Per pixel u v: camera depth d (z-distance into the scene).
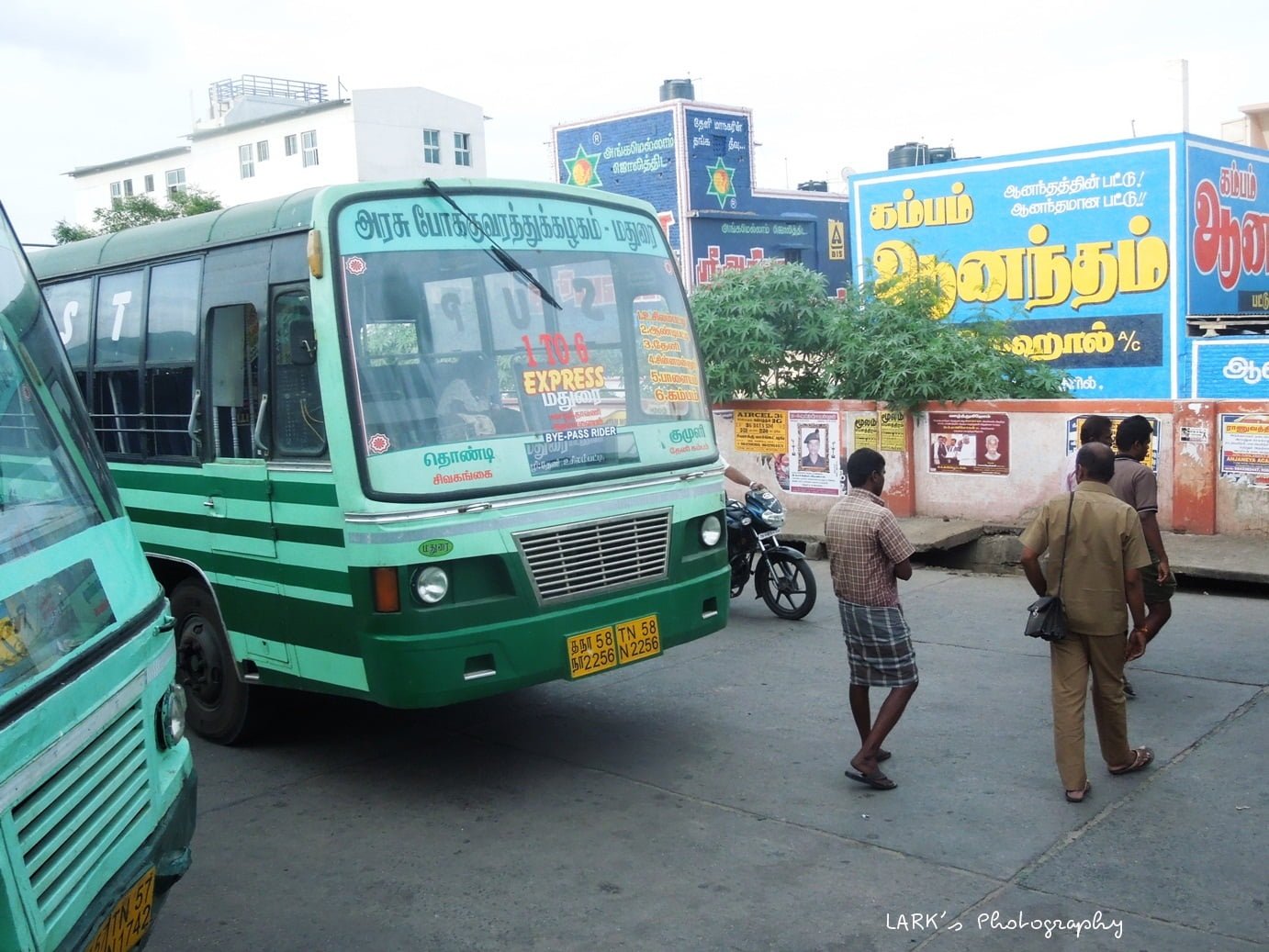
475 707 7.31
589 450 5.84
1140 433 6.51
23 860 2.67
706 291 13.61
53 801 2.83
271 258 5.81
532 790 5.86
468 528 5.33
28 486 3.39
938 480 11.65
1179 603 9.04
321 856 5.17
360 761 6.41
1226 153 16.05
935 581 10.38
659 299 6.48
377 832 5.41
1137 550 5.21
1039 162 16.28
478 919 4.50
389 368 5.42
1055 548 5.26
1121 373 15.87
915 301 12.52
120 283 7.07
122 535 3.77
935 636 8.48
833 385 12.84
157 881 3.45
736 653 8.27
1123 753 5.53
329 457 5.45
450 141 56.16
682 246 21.89
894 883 4.62
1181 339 15.30
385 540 5.22
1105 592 5.21
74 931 2.89
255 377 5.96
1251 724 6.25
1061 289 16.27
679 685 7.55
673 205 22.02
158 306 6.71
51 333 4.08
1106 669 5.36
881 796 5.51
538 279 5.92
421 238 5.62
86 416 4.05
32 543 3.21
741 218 22.75
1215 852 4.74
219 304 6.18
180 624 6.90
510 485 5.49
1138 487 6.35
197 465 6.38
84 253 7.46
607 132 22.89
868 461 5.62
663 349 6.41
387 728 6.97
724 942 4.23
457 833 5.36
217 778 6.21
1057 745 5.35
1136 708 6.60
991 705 6.80
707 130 22.17
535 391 5.76
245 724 6.55
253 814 5.69
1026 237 16.52
